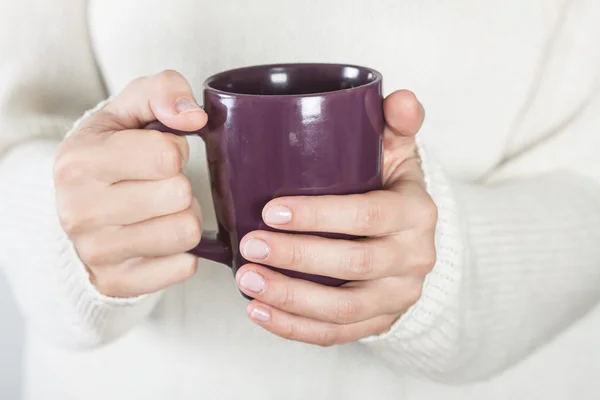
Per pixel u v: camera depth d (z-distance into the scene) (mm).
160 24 595
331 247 413
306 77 458
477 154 628
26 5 581
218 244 442
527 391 730
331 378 633
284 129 395
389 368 604
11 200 540
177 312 630
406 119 428
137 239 432
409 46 592
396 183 462
